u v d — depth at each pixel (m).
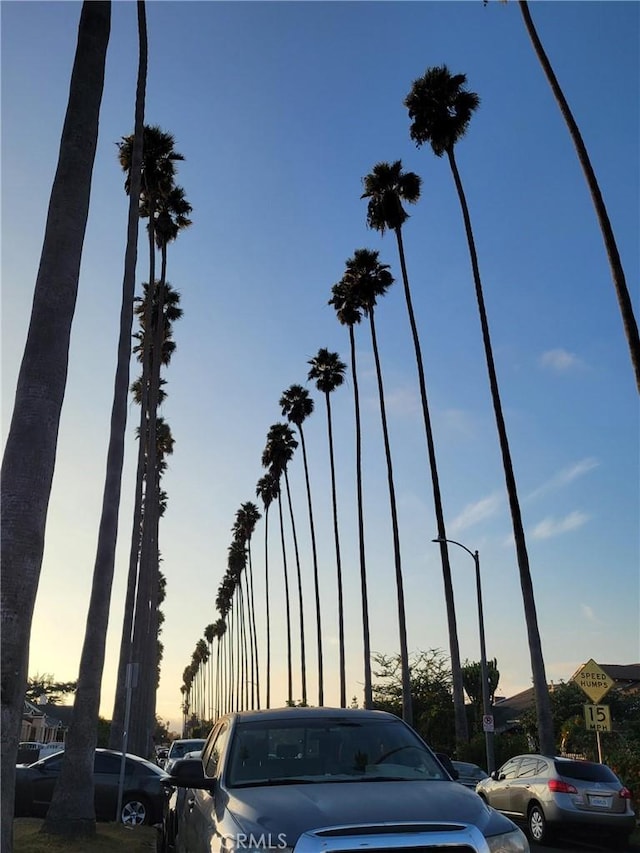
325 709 6.68
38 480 7.11
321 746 5.98
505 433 29.56
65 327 7.79
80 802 13.29
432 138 36.44
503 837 4.80
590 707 21.33
